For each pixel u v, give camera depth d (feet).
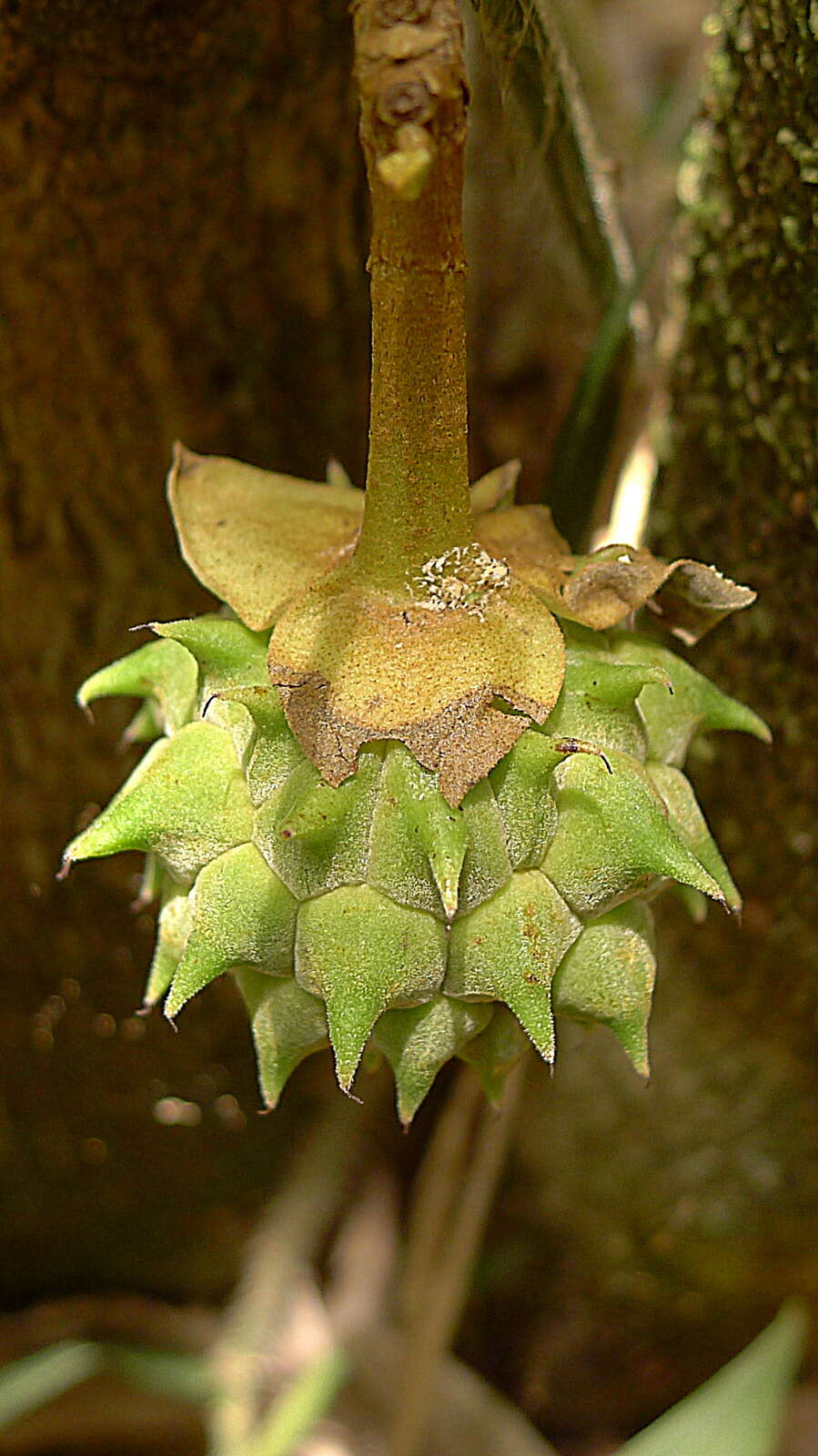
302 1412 0.83
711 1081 0.85
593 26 0.83
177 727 0.54
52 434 0.68
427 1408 0.82
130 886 0.79
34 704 0.75
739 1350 0.96
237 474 0.58
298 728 0.50
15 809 0.78
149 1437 0.98
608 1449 1.00
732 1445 0.78
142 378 0.67
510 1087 0.77
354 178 0.64
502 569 0.53
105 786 0.77
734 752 0.72
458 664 0.51
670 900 0.77
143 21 0.58
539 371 0.80
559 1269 0.97
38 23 0.57
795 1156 0.86
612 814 0.51
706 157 0.65
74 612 0.72
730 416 0.66
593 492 0.69
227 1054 0.86
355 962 0.50
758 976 0.79
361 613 0.52
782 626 0.68
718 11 0.64
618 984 0.53
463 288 0.49
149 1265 0.98
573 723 0.52
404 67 0.43
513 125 0.61
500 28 0.53
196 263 0.65
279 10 0.58
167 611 0.73
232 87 0.60
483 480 0.60
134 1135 0.90
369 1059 0.56
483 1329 1.00
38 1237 0.96
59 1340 0.98
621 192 0.71
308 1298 0.96
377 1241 0.99
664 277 0.75
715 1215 0.89
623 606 0.54
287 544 0.55
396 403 0.50
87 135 0.60
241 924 0.51
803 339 0.61
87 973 0.83
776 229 0.60
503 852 0.51
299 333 0.69
